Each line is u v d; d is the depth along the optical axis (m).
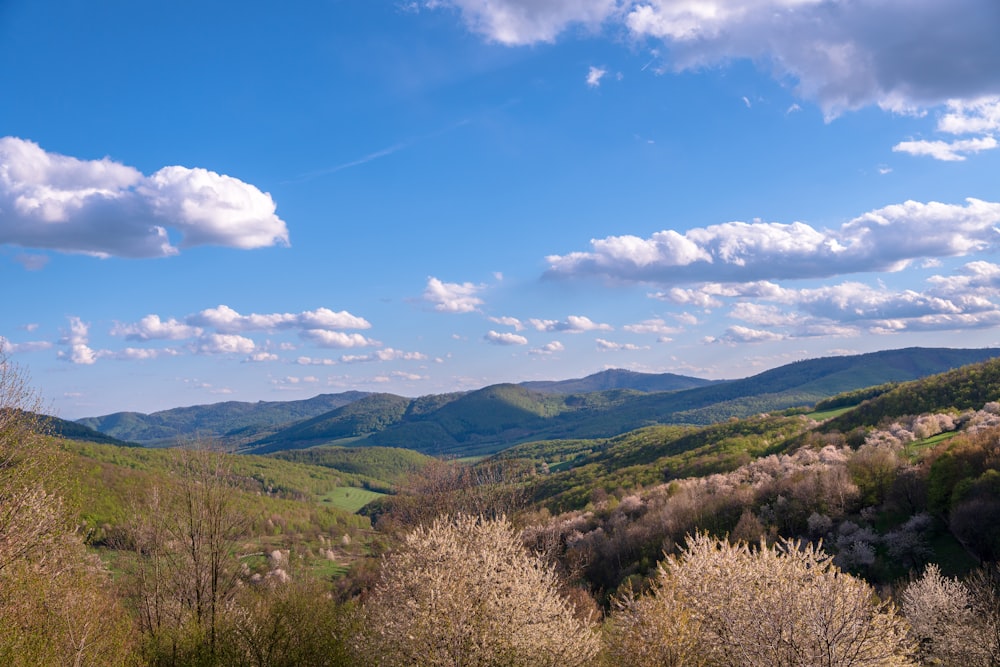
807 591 17.05
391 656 19.17
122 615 22.75
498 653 18.86
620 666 20.41
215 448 31.02
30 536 20.33
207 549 28.45
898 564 52.66
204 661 22.95
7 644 16.98
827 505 63.78
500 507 42.81
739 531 60.88
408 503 45.94
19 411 23.78
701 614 19.23
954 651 26.12
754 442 121.75
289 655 22.61
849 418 113.50
